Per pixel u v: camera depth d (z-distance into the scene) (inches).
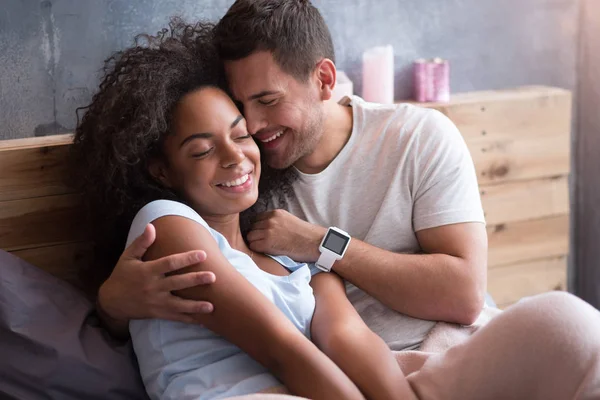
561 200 89.4
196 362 51.5
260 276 55.0
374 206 62.6
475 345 50.8
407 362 55.9
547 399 48.5
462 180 61.4
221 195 55.2
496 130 84.4
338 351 53.2
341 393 48.6
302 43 58.3
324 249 59.1
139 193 58.0
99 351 53.7
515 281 89.4
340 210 63.0
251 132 58.8
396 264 58.9
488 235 86.7
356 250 59.5
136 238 51.8
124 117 55.3
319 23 60.6
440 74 83.9
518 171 86.4
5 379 51.6
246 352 49.8
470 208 61.0
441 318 59.0
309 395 48.5
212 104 54.6
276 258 60.1
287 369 48.9
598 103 93.3
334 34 82.7
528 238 88.8
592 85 93.6
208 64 57.7
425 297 58.2
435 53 87.9
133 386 54.5
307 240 59.8
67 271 65.2
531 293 90.6
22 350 51.8
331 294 57.6
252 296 49.9
